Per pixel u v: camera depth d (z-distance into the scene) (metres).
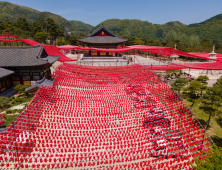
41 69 35.31
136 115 21.61
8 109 26.06
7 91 33.19
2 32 81.94
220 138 20.95
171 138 15.84
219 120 22.09
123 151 14.98
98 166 14.21
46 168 13.80
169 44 110.00
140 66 46.91
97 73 41.50
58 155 14.67
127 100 26.64
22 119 17.34
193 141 15.04
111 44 61.16
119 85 34.06
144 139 16.33
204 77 33.72
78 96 27.50
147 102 25.14
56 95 26.22
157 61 69.38
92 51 62.97
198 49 105.44
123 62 59.06
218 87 24.02
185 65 49.19
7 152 14.23
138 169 13.85
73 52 93.81
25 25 108.44
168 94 27.67
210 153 12.47
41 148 15.23
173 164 14.62
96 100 26.41
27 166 12.99
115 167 13.46
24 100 29.70
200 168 10.99
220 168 10.44
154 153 15.12
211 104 22.61
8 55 34.75
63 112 21.77
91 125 19.05
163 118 20.17
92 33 61.97
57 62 59.28
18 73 34.97
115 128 18.45
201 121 25.06
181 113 21.27
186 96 27.95
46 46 50.72
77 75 39.31
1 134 14.44
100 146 15.73
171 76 48.28
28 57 34.97
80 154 14.13
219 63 45.03
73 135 17.08
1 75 29.59
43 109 21.58
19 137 14.86
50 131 17.30
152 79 35.47
